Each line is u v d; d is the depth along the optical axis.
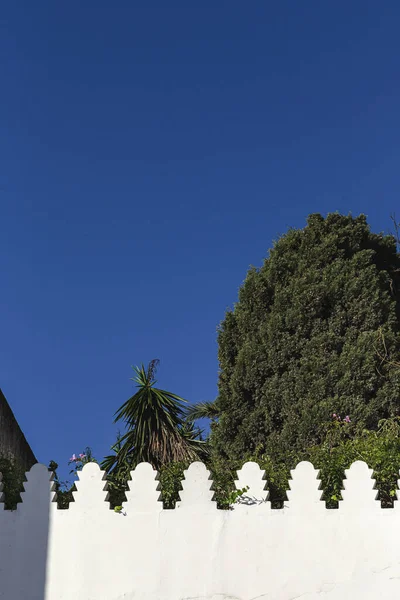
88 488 8.23
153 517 8.06
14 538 8.10
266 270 16.02
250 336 15.46
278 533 7.90
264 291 15.64
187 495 8.11
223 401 15.21
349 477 8.02
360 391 14.02
